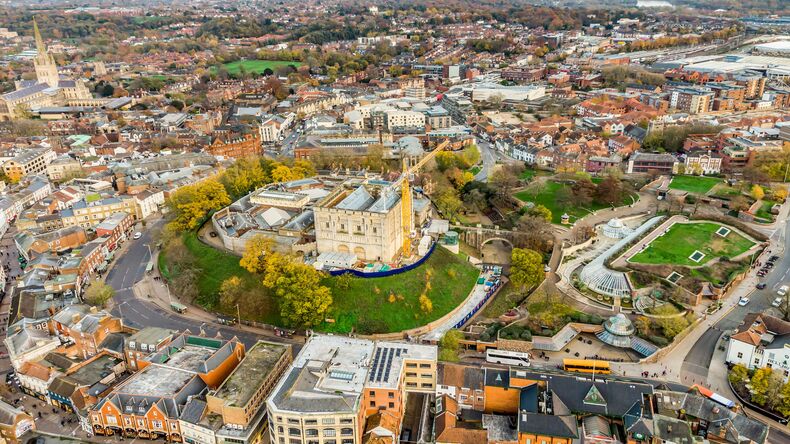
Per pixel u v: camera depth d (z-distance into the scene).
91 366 198.25
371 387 170.00
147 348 197.12
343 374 172.50
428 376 184.25
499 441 168.38
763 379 183.50
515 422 176.88
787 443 169.12
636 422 167.12
